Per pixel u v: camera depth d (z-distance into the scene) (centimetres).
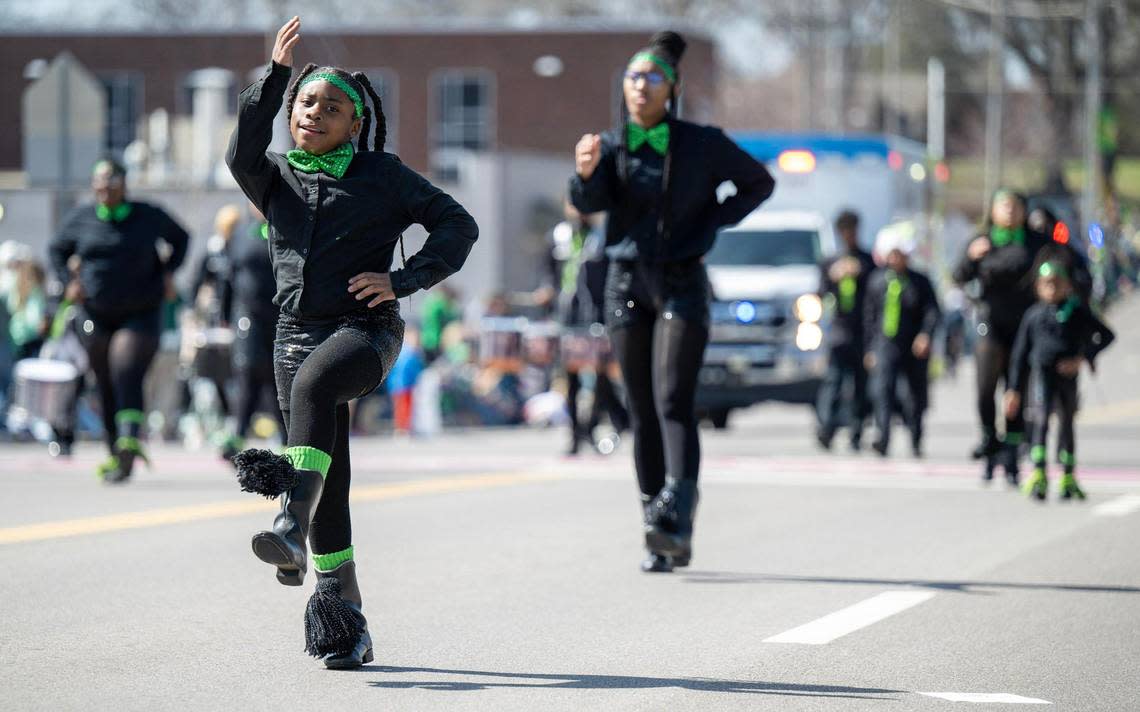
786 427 5453
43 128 4512
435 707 1441
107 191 3147
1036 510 2914
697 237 2072
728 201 2086
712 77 13400
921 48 19150
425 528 2625
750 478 3466
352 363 1501
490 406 5662
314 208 1531
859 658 1672
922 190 6222
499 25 12850
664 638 1764
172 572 2162
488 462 3862
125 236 3159
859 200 5400
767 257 5031
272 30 12719
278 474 1423
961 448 4431
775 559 2328
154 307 3209
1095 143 10912
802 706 1467
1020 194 3256
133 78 12788
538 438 5003
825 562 2302
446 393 5569
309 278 1529
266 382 3578
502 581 2122
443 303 6141
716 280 4916
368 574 2170
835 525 2698
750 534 2584
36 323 4512
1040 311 3025
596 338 4003
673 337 2058
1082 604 1988
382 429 5450
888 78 19188
